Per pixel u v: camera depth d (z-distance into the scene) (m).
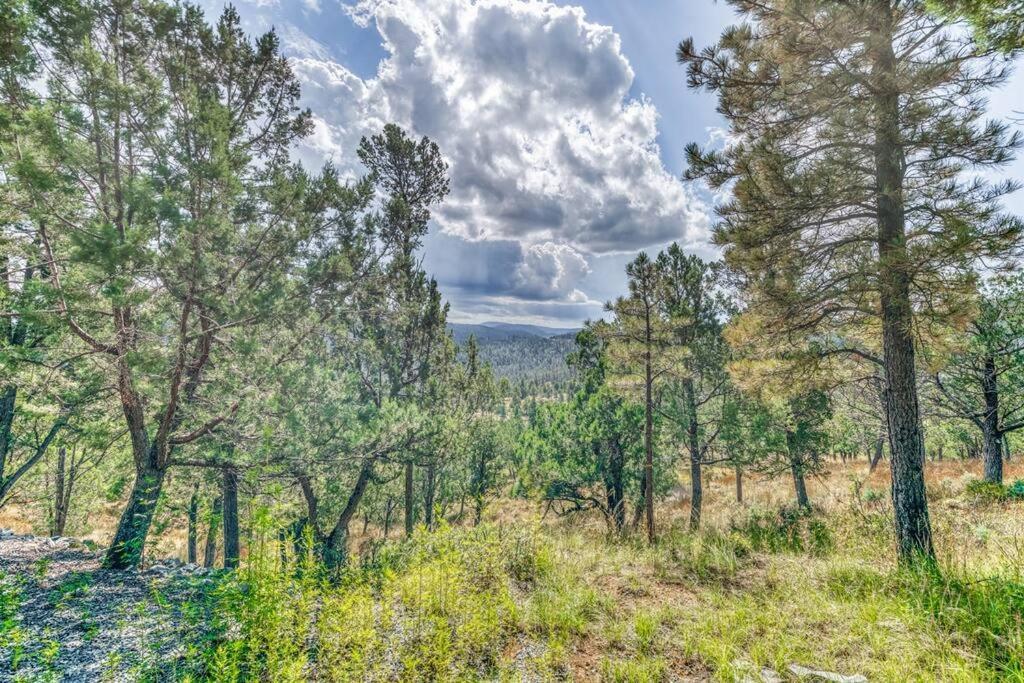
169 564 8.23
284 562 5.04
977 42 5.36
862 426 17.81
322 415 10.73
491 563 6.71
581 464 15.62
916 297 6.52
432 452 13.59
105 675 3.99
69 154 6.78
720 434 15.43
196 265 7.95
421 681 4.14
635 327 12.71
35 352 8.05
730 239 8.02
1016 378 12.76
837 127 6.53
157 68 9.16
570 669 4.40
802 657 4.36
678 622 5.32
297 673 3.77
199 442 10.02
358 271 12.08
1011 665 3.83
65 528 17.20
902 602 5.19
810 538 8.93
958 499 13.00
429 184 16.31
